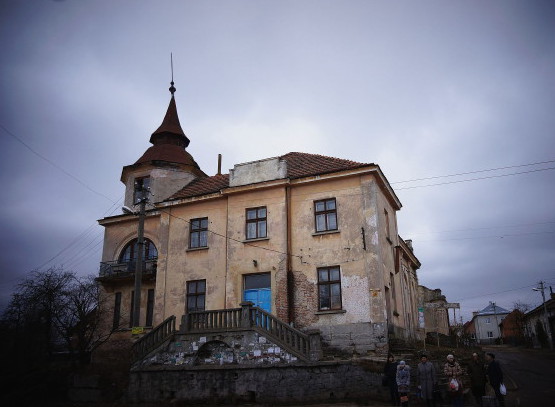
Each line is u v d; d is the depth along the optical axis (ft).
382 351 64.69
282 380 56.49
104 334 90.68
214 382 59.82
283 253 74.74
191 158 106.52
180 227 86.07
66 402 63.72
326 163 81.66
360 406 49.75
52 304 77.77
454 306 86.38
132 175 101.55
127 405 60.90
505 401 50.24
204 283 80.94
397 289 81.92
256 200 79.71
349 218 73.00
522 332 216.13
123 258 97.86
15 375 64.23
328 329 68.85
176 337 65.41
